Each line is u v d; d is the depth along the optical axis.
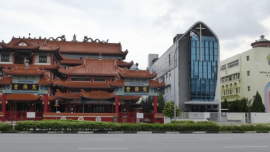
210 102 75.25
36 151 17.77
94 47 79.00
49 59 65.00
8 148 18.91
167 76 88.50
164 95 93.12
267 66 78.44
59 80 58.50
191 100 75.56
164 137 27.70
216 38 78.12
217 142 23.38
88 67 61.94
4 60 63.84
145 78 51.66
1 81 47.97
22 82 48.81
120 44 80.25
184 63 77.31
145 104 75.00
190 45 77.25
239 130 36.84
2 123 33.44
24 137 26.38
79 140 23.88
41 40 74.00
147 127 35.75
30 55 65.69
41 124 33.62
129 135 30.22
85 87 58.31
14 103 59.59
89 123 34.59
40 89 49.25
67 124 34.00
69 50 77.00
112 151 18.03
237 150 19.06
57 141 22.95
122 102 57.12
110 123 35.38
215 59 77.56
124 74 50.59
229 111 78.81
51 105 63.44
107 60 64.81
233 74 91.19
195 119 66.38
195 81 76.31
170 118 60.59
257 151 18.73
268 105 76.88
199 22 76.56
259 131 36.75
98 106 59.91
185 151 18.39
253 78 78.81
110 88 59.47
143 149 18.95
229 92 94.56
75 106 58.72
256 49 78.88
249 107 71.88
